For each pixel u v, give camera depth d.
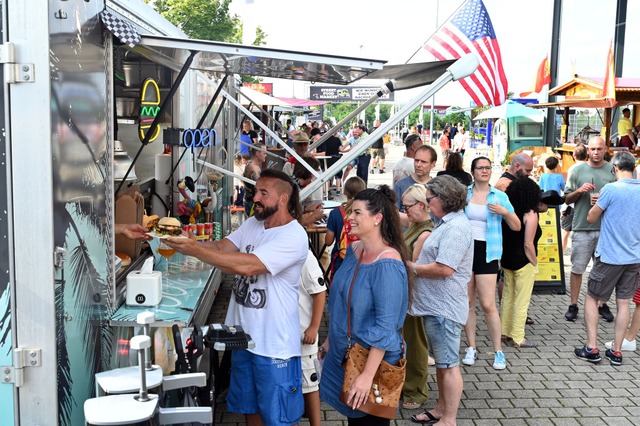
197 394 3.74
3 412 2.72
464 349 6.65
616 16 19.39
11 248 2.67
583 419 5.11
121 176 4.43
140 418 2.39
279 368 3.63
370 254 3.48
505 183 6.82
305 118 44.09
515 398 5.48
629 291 6.23
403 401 5.25
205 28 28.36
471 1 7.36
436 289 4.59
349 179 6.14
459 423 5.00
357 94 22.34
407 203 5.04
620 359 6.25
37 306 2.68
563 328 7.41
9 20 2.60
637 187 6.02
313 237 7.77
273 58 3.85
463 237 4.50
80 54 3.01
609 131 17.42
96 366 3.20
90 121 3.14
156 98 4.83
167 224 3.95
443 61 5.39
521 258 6.56
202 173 7.08
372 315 3.41
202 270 4.78
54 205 2.70
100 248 3.30
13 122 2.64
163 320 3.48
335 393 3.52
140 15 4.35
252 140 16.92
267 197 3.71
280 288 3.66
